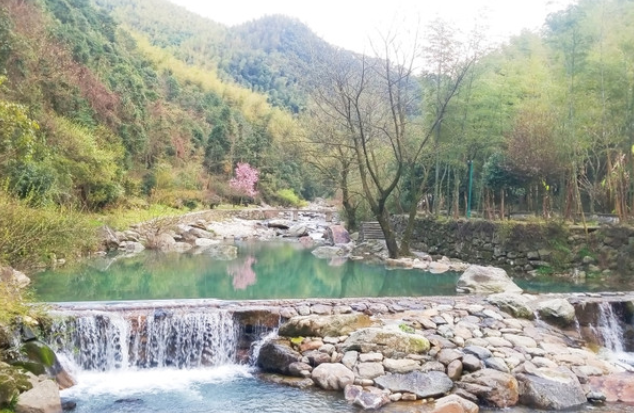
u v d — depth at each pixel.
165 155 36.12
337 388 6.54
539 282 12.78
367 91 18.66
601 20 14.06
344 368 6.74
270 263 16.84
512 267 14.62
